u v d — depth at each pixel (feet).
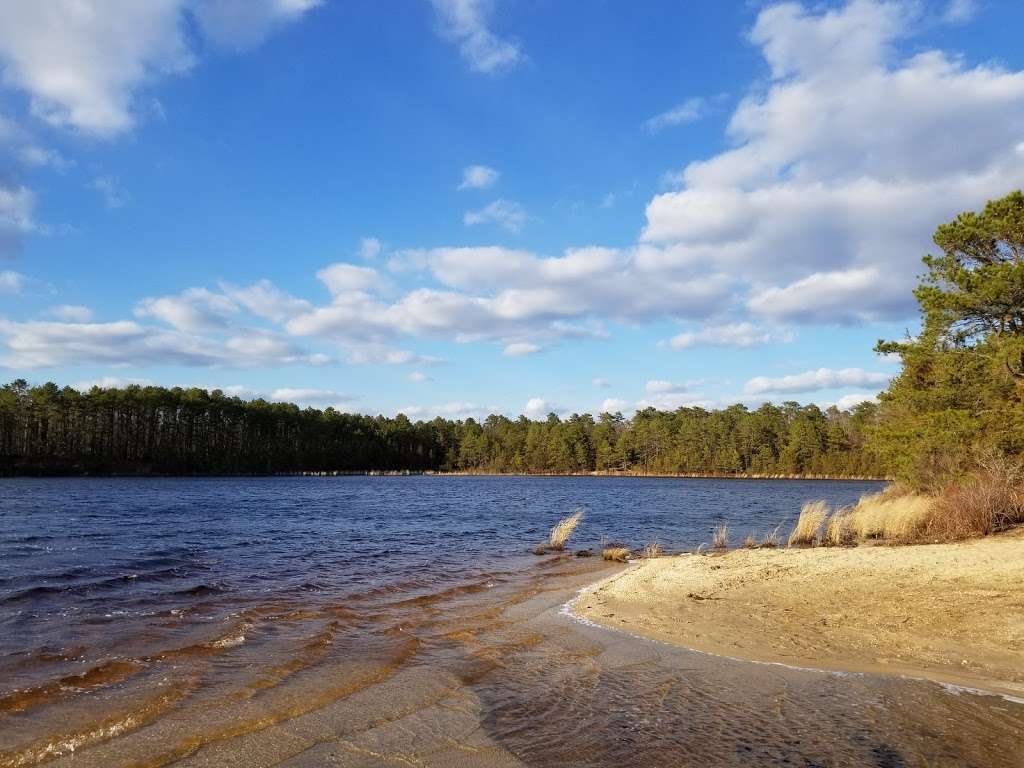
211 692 22.56
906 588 39.19
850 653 26.76
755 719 19.48
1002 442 70.54
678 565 53.16
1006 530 62.49
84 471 294.46
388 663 26.25
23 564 51.75
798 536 73.20
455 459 509.76
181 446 341.82
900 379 91.50
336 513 119.85
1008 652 25.95
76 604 37.86
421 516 116.57
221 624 33.35
